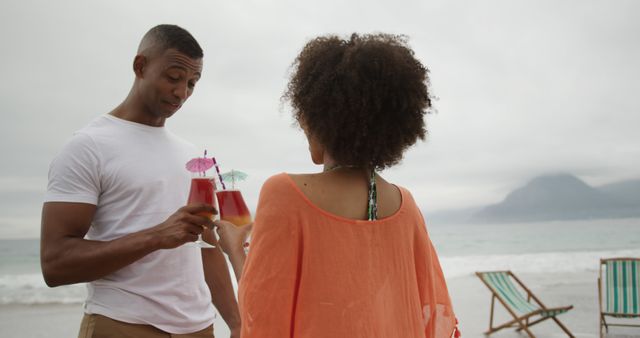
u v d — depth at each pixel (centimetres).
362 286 125
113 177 220
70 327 928
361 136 132
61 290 1467
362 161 135
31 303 1223
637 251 2797
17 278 2002
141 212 225
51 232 206
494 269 1981
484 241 4206
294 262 124
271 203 126
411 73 135
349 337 122
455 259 2592
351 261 126
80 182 212
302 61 141
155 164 232
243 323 123
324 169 145
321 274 124
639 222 6800
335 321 122
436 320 150
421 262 147
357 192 134
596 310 959
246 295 123
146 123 239
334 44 138
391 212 140
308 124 137
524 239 4262
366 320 124
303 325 122
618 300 733
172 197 235
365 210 134
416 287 140
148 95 234
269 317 121
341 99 129
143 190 225
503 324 784
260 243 124
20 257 3225
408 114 134
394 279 133
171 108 238
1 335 862
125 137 229
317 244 125
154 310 222
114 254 197
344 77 130
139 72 236
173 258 230
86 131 223
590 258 2319
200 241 205
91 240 206
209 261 261
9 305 1191
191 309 236
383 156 136
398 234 137
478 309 995
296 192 127
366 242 129
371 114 130
